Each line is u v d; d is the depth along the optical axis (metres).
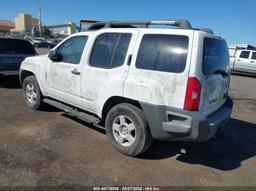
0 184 2.79
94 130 4.53
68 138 4.12
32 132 4.29
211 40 3.32
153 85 3.18
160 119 3.18
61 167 3.21
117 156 3.61
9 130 4.32
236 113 6.62
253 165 3.65
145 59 3.34
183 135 3.10
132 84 3.37
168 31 3.21
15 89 7.74
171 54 3.12
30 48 8.43
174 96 3.07
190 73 2.96
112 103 3.89
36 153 3.54
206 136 3.06
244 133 5.02
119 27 4.02
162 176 3.19
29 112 5.37
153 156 3.72
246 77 16.11
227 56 4.02
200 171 3.39
